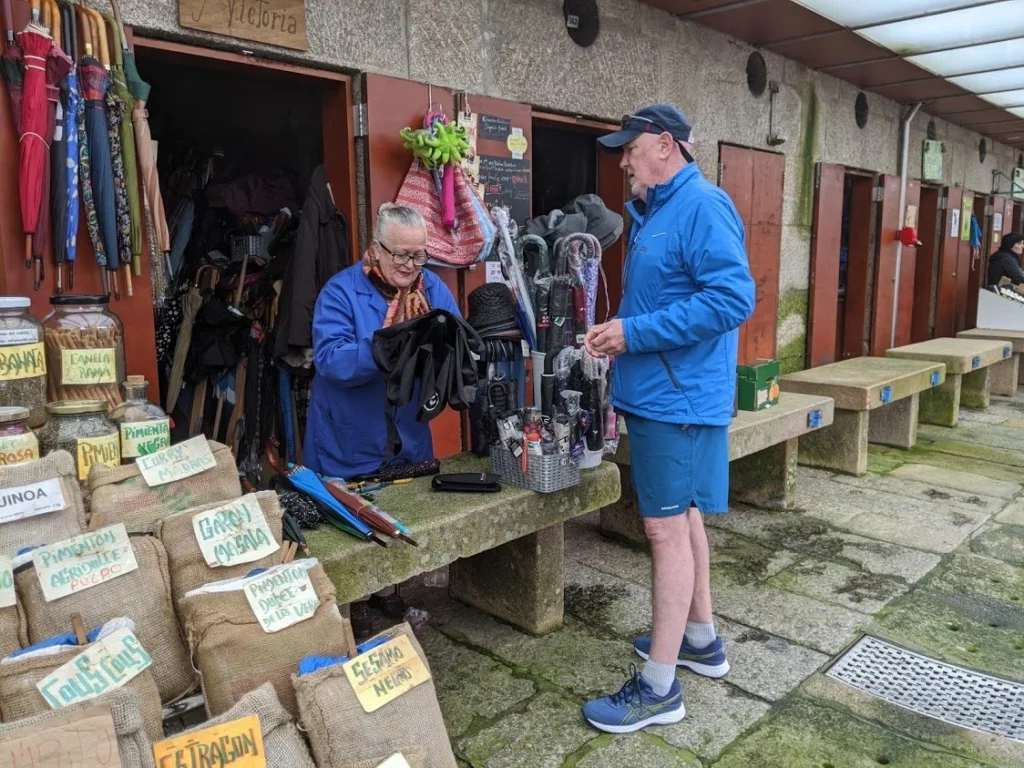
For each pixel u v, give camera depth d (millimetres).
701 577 2508
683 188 2109
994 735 2262
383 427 2496
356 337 2338
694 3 4184
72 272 2238
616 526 3814
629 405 2184
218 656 1472
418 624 2945
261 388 3494
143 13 2422
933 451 5516
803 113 5621
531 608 2857
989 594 3201
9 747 1129
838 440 4914
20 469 1548
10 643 1388
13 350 1762
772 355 5625
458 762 2158
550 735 2273
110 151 2229
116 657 1350
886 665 2648
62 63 2080
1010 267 8000
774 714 2369
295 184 4047
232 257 3848
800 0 4121
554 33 3768
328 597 1633
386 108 3111
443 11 3283
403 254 2256
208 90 4328
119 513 1693
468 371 2164
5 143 2113
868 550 3670
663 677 2277
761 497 4273
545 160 4805
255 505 1732
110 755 1185
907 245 7164
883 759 2156
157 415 1954
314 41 2879
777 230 5496
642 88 4270
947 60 5367
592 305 2848
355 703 1459
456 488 2439
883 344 7113
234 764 1310
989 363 6469
